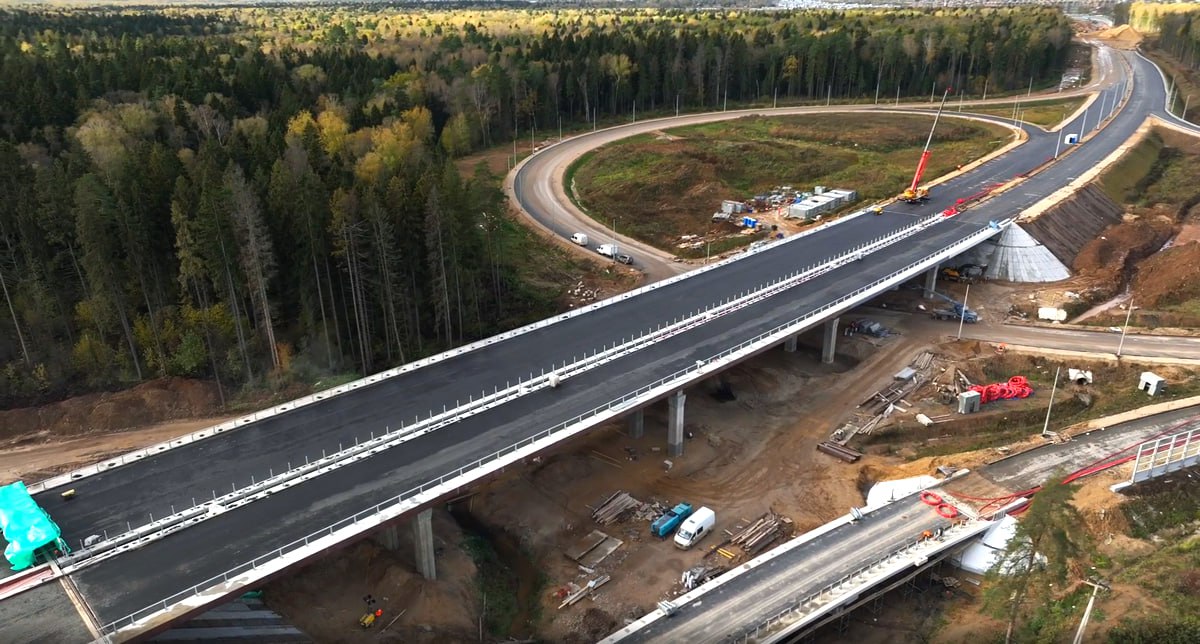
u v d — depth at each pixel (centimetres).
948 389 8588
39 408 7456
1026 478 6788
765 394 8694
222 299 8088
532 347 7794
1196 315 9712
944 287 11219
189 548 4897
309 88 15738
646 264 11962
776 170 15800
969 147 16700
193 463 5831
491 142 17625
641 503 6950
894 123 18725
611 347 7781
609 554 6372
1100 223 12962
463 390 6938
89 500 5394
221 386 7962
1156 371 8606
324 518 5175
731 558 6322
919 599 5925
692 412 8331
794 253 10631
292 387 8069
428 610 5447
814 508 6950
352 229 7969
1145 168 15338
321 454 5947
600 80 19975
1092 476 6719
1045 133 17338
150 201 7988
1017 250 11388
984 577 5847
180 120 12425
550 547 6488
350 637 5200
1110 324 9869
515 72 18138
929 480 6806
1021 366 9025
